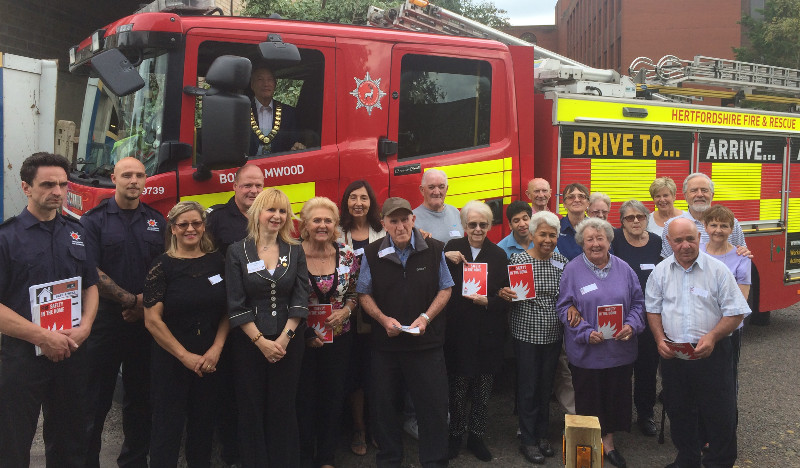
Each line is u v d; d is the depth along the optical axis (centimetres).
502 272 467
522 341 473
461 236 498
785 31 2481
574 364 454
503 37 668
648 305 436
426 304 425
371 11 650
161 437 387
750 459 473
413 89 523
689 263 418
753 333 824
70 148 704
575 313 451
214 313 392
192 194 441
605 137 621
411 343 421
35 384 351
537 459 463
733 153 715
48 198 350
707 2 3759
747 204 735
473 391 471
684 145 675
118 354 407
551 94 596
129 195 400
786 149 763
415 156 524
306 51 480
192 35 438
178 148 432
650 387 514
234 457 446
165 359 386
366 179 498
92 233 398
